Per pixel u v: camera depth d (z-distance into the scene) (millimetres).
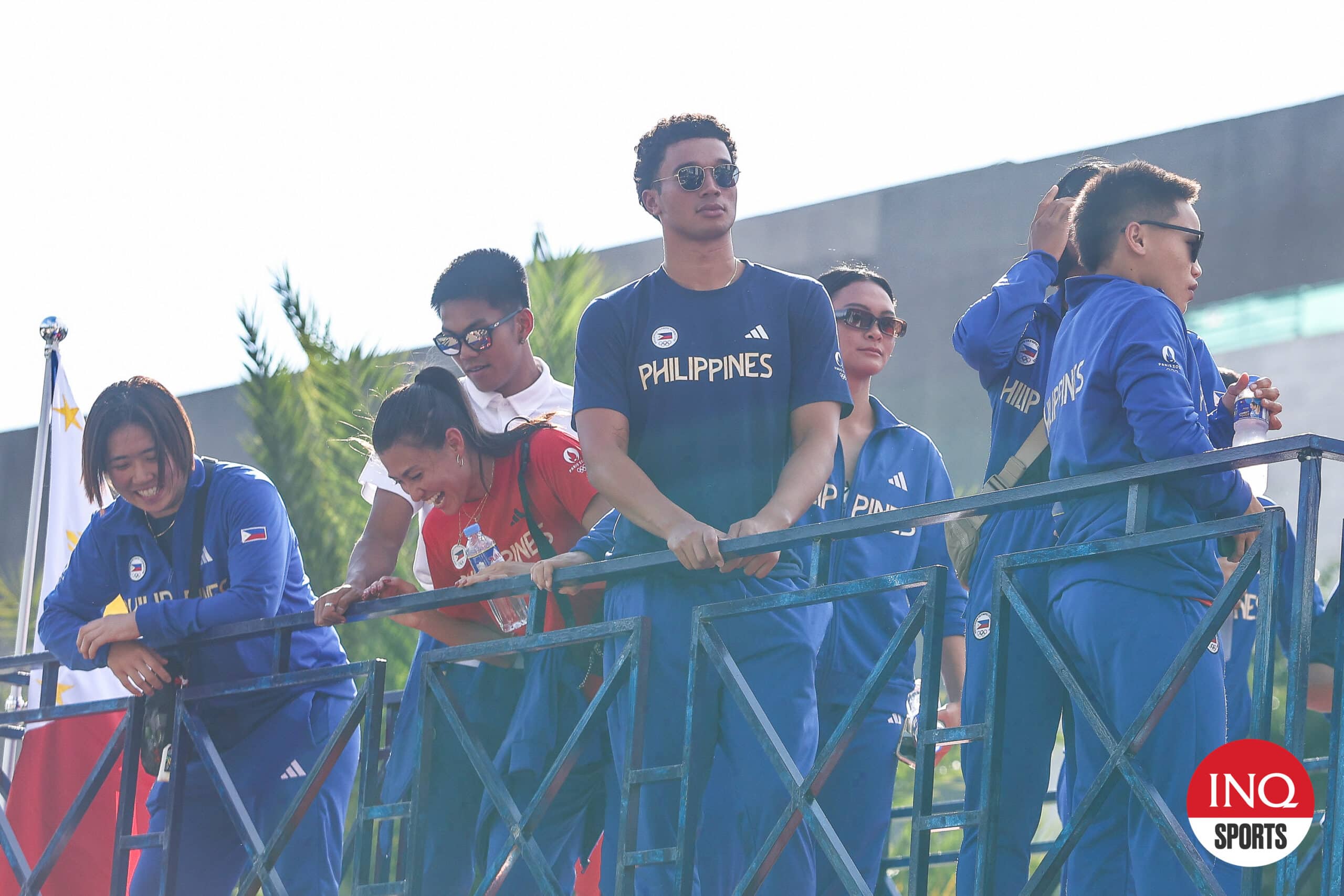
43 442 17297
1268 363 32375
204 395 40781
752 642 9078
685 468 9430
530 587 9812
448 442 10797
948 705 12859
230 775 11570
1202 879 7117
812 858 8922
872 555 12469
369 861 10297
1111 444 8562
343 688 12180
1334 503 30469
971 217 34469
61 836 11664
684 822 8688
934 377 34531
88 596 12180
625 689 9234
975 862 8875
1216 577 8375
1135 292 8711
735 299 9562
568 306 24156
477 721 10758
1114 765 7551
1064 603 8484
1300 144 32344
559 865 10758
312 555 23562
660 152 9633
